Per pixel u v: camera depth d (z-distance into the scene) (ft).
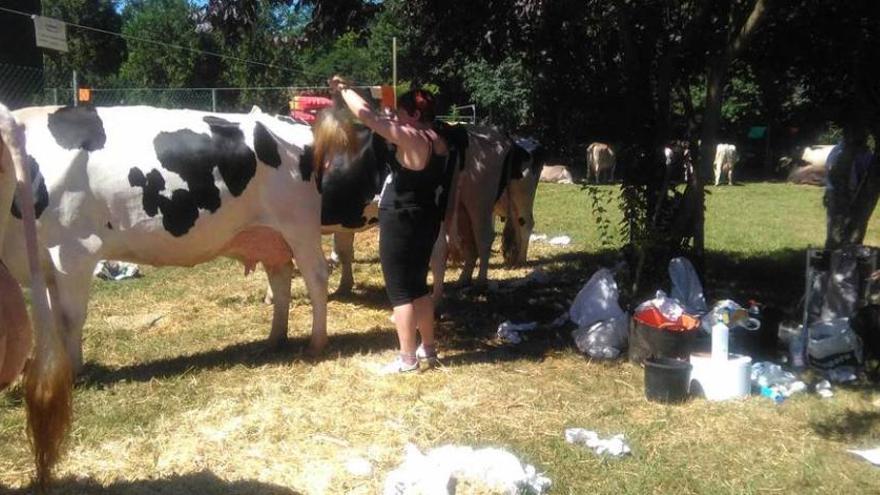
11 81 40.04
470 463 13.79
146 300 27.12
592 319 22.11
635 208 23.45
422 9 25.02
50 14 107.45
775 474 14.28
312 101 37.60
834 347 19.26
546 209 57.21
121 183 18.38
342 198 21.27
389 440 15.61
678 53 23.86
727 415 16.87
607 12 23.57
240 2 21.24
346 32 24.97
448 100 94.89
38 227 17.58
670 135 24.11
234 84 92.94
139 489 13.56
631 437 15.76
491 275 32.45
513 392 18.26
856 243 24.03
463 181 27.25
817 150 89.61
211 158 19.31
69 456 14.69
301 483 13.96
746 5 22.67
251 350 21.48
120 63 115.24
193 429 16.06
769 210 60.54
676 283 22.06
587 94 25.57
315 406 17.29
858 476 14.23
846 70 24.66
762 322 20.80
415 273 19.25
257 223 20.39
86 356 20.66
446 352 21.40
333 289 29.35
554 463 14.61
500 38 24.52
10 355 10.36
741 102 98.68
